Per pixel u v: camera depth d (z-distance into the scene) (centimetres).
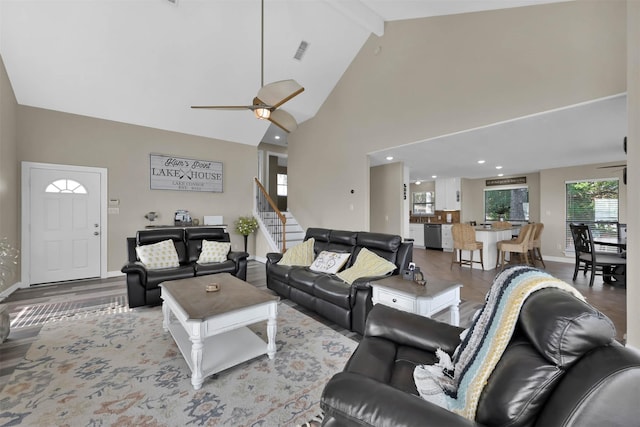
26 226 418
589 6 279
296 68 520
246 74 498
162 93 482
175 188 555
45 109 434
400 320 158
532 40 317
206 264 387
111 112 478
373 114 502
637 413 62
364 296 252
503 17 339
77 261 459
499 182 805
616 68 264
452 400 100
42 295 379
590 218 613
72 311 319
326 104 604
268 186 869
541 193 682
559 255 651
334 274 321
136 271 325
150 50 422
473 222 764
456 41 384
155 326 279
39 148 429
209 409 163
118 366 207
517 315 94
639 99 199
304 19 450
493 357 92
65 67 402
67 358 218
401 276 257
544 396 74
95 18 371
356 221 542
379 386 87
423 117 424
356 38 505
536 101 314
